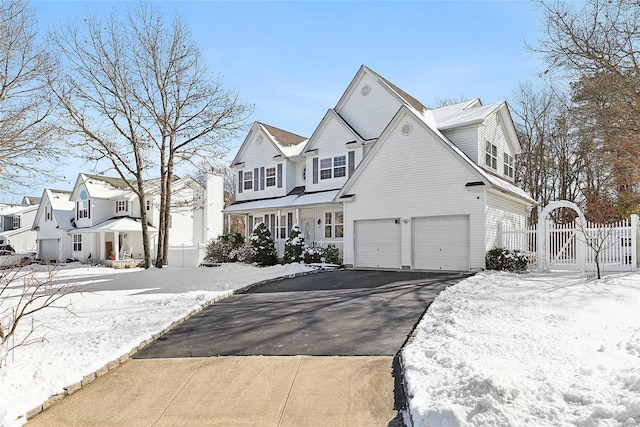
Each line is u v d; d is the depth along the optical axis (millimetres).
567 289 10305
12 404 4402
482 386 3840
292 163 25609
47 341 6930
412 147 17672
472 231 16094
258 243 22750
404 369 5043
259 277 15969
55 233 35594
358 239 19109
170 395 4914
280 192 25344
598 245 13555
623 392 3600
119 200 33531
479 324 6715
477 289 10938
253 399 4691
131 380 5426
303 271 17250
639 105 14719
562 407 3477
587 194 27875
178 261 27500
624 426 3061
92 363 5723
